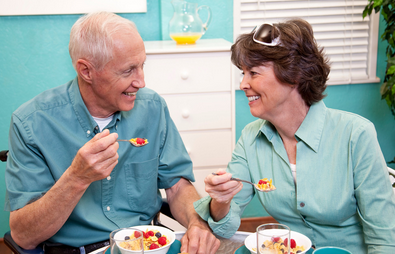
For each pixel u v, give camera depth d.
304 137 1.19
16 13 2.31
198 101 2.15
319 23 2.57
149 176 1.42
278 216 1.28
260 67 1.15
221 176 1.06
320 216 1.18
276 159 1.26
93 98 1.27
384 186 1.11
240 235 1.20
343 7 2.58
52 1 2.32
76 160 1.06
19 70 2.43
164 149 1.50
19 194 1.21
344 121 1.18
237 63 1.20
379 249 1.07
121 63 1.17
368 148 1.13
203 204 1.23
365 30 2.64
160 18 2.44
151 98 1.47
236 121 2.66
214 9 2.48
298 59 1.11
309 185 1.19
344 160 1.16
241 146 1.37
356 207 1.17
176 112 2.15
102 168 1.07
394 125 2.80
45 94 1.34
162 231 1.12
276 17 2.53
